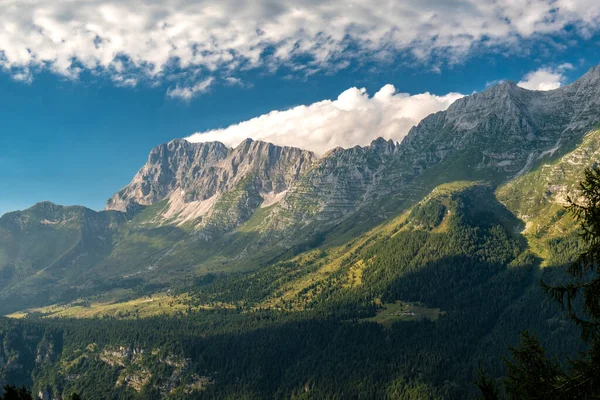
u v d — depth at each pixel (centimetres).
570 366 5244
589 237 5141
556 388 5075
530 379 5353
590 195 5191
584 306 5162
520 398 5353
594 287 5059
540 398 5156
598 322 5066
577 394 4969
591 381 4953
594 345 5066
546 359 5509
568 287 5259
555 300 5319
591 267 5153
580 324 5150
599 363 4959
